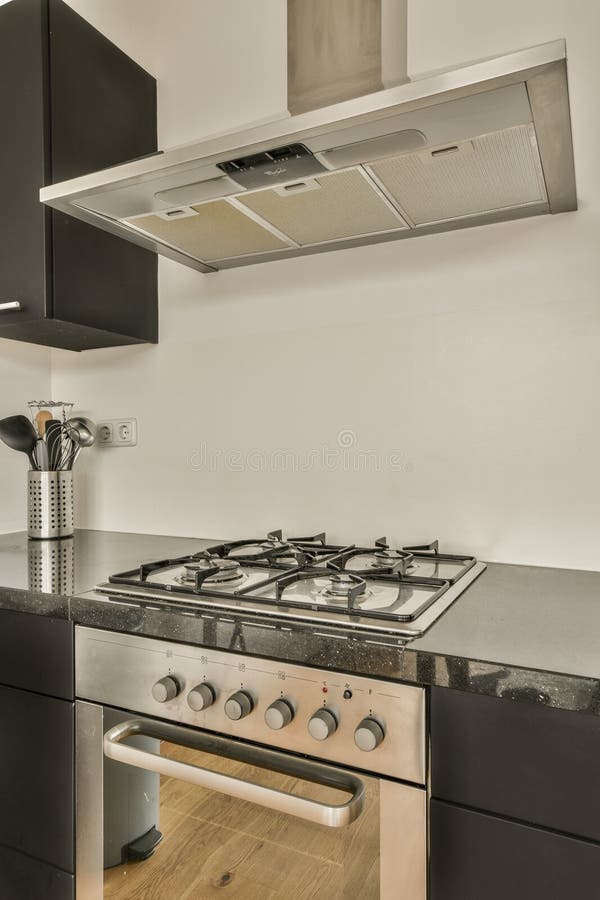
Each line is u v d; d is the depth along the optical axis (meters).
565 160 0.98
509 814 0.70
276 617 0.88
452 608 0.93
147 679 0.94
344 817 0.75
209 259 1.51
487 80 0.77
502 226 1.26
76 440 1.69
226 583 1.07
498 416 1.26
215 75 1.62
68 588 1.07
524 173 1.03
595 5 1.18
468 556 1.25
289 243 1.38
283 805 0.79
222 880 0.89
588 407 1.19
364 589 0.94
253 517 1.55
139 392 1.73
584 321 1.19
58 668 1.04
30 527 1.63
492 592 1.03
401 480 1.36
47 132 1.39
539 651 0.74
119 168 1.06
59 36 1.42
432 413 1.33
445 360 1.31
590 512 1.19
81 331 1.54
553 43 0.74
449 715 0.73
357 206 1.17
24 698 1.08
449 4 1.31
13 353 1.78
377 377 1.39
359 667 0.77
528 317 1.23
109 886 0.99
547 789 0.68
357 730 0.75
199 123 1.65
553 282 1.21
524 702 0.69
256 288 1.54
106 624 0.97
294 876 0.83
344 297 1.43
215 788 0.85
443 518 1.32
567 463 1.21
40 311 1.38
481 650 0.74
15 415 1.67
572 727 0.67
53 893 1.04
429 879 0.74
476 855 0.72
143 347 1.73
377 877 0.77
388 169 1.02
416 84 0.82
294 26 1.14
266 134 0.92
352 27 1.10
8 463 1.79
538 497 1.23
